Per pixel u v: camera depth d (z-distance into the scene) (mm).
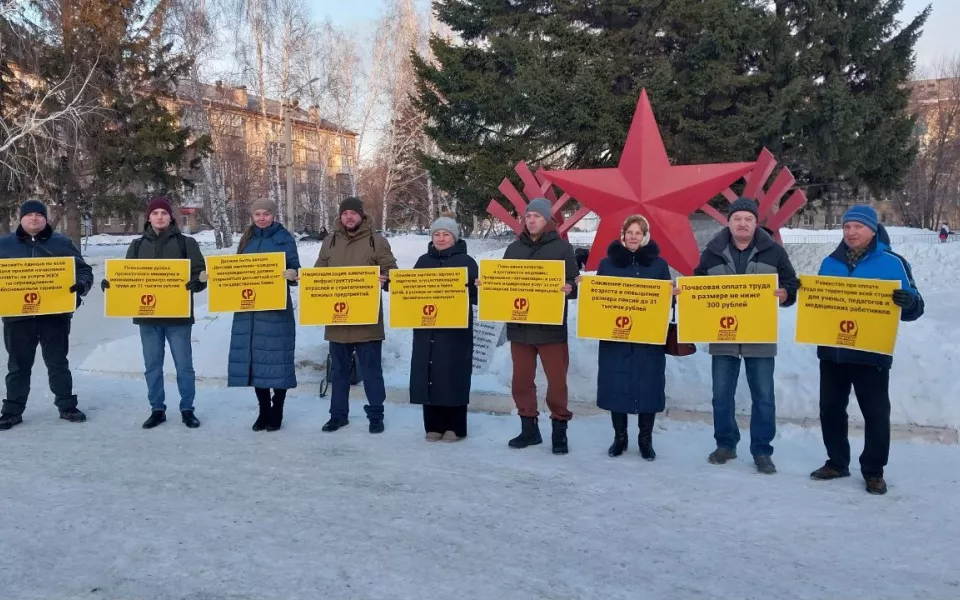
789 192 21141
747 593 3471
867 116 19656
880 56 21062
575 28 19344
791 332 7270
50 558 3764
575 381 7285
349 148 38781
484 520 4367
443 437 6250
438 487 4973
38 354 10320
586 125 18484
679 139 18672
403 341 9328
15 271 6477
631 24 20125
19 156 19812
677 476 5273
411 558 3799
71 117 20875
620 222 9250
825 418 5211
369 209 47562
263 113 33938
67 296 6609
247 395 8055
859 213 5102
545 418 7078
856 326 4961
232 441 6164
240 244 6723
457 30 21766
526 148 19672
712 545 4047
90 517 4336
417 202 48406
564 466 5520
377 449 5949
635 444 6195
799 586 3551
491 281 5973
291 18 31562
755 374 5449
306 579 3533
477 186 20109
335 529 4184
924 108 58531
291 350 6461
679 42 19406
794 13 20953
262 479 5105
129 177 25719
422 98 21219
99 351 9633
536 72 18359
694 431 6547
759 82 18797
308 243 27953
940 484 5051
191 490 4852
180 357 6672
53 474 5176
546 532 4199
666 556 3889
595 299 5707
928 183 58125
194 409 7285
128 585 3463
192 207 54125
